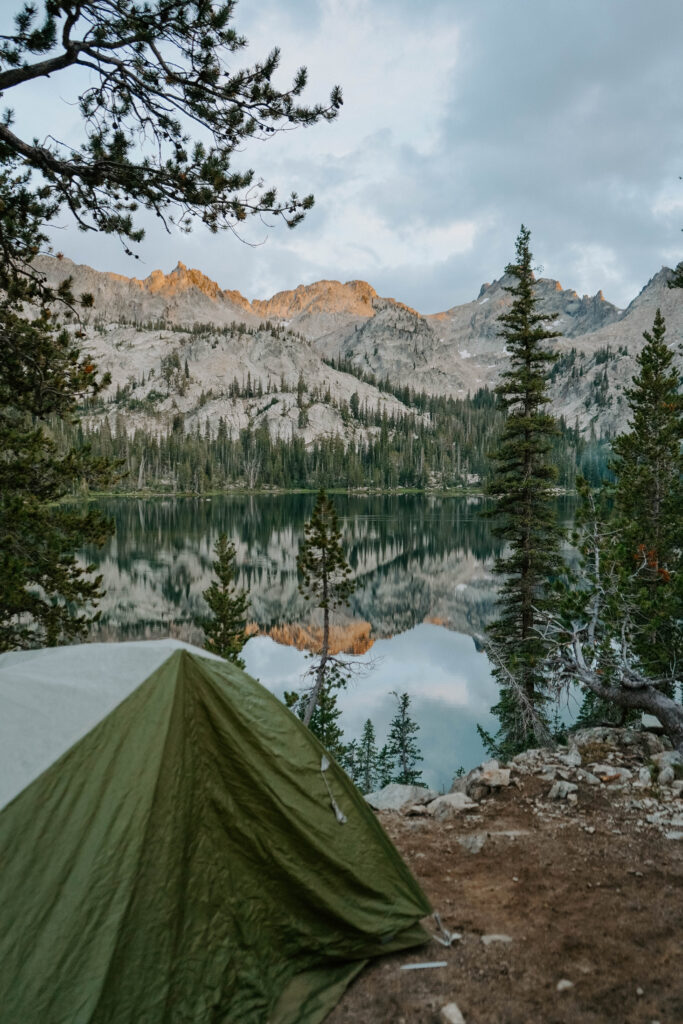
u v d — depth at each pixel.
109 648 4.21
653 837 5.48
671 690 10.22
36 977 2.80
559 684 10.07
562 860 5.20
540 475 20.77
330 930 3.99
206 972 3.39
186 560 78.50
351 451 197.50
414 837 6.02
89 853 3.16
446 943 4.09
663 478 19.81
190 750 3.80
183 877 3.48
